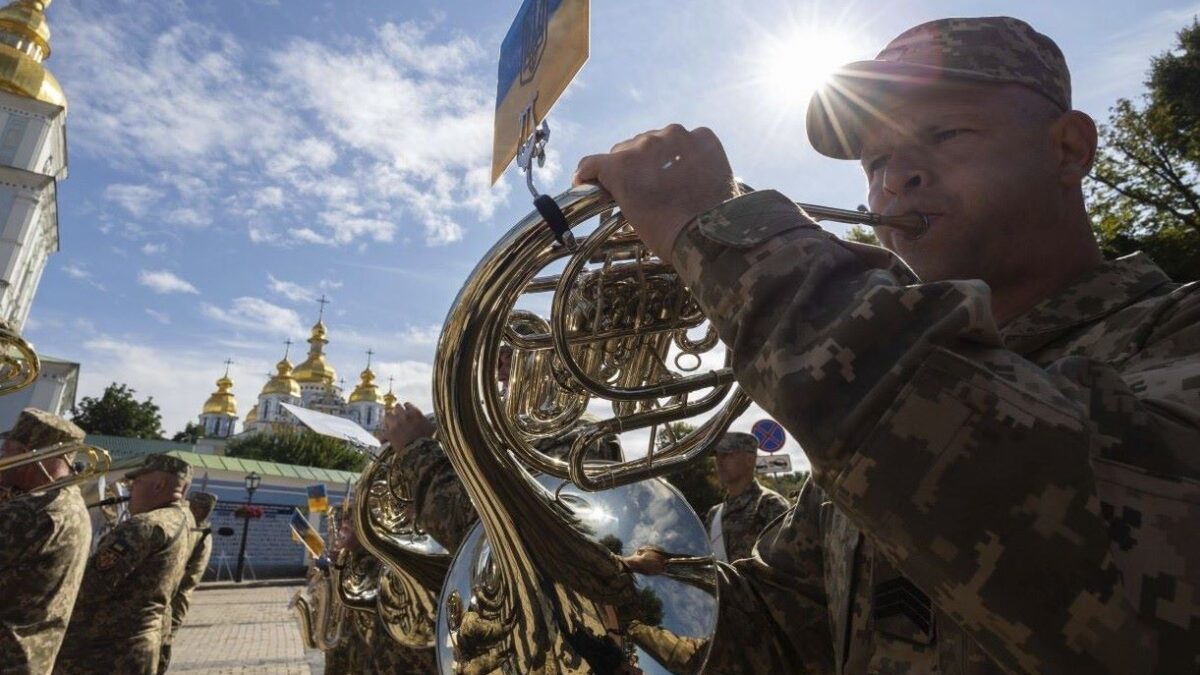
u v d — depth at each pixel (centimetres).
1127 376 66
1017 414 50
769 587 116
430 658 262
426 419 200
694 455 113
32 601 224
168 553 321
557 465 109
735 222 65
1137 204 1359
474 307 92
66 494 246
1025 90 86
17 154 3219
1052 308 82
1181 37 1344
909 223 86
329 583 328
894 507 51
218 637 948
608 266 107
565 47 96
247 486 2161
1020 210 83
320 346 5991
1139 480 51
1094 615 47
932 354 52
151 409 4944
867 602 86
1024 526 48
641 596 112
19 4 3459
